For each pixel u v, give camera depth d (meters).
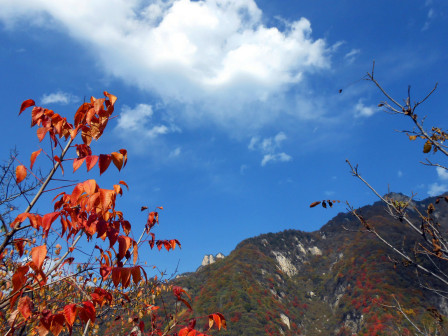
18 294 2.01
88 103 2.37
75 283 2.31
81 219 2.44
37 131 2.28
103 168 2.17
